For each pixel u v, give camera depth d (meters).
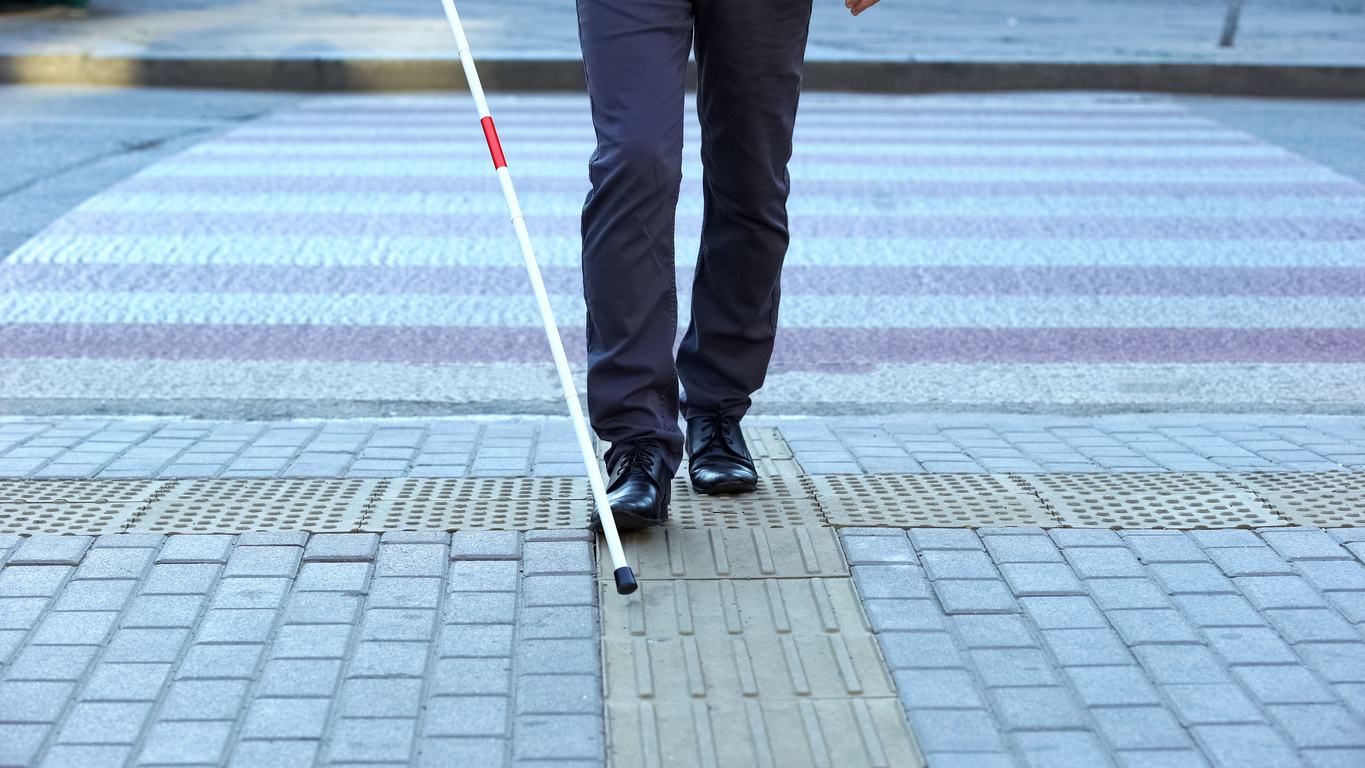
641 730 2.06
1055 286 5.48
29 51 11.49
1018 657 2.30
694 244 6.05
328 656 2.28
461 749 2.01
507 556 2.69
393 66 11.31
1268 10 17.39
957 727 2.08
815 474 3.28
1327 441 3.60
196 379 4.25
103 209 6.52
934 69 11.52
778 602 2.50
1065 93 11.47
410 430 3.66
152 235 6.06
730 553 2.72
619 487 2.75
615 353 2.74
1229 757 2.00
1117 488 3.15
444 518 2.90
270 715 2.09
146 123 9.17
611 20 2.57
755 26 2.59
